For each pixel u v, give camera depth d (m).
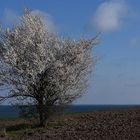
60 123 26.22
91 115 28.09
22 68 26.80
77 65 27.73
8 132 24.55
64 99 27.09
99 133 21.53
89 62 28.11
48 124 26.27
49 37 28.11
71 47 27.91
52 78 27.03
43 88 26.89
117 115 26.83
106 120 25.28
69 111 29.91
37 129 24.86
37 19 28.31
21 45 27.30
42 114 26.20
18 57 26.94
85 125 24.34
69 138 20.95
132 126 22.53
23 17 28.12
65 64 27.36
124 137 20.05
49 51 27.55
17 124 27.50
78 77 27.64
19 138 22.33
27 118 27.64
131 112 27.61
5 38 27.45
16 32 27.59
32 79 26.50
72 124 25.34
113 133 21.17
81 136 21.19
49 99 26.97
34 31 27.83
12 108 26.88
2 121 29.95
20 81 26.77
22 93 26.70
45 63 26.92
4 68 26.73
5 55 26.41
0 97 26.81
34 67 26.67
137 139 19.42
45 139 21.28
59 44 28.05
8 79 26.73
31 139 21.59
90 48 28.33
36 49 27.23
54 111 26.50
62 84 26.95
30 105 26.69
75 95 27.47
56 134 22.48
